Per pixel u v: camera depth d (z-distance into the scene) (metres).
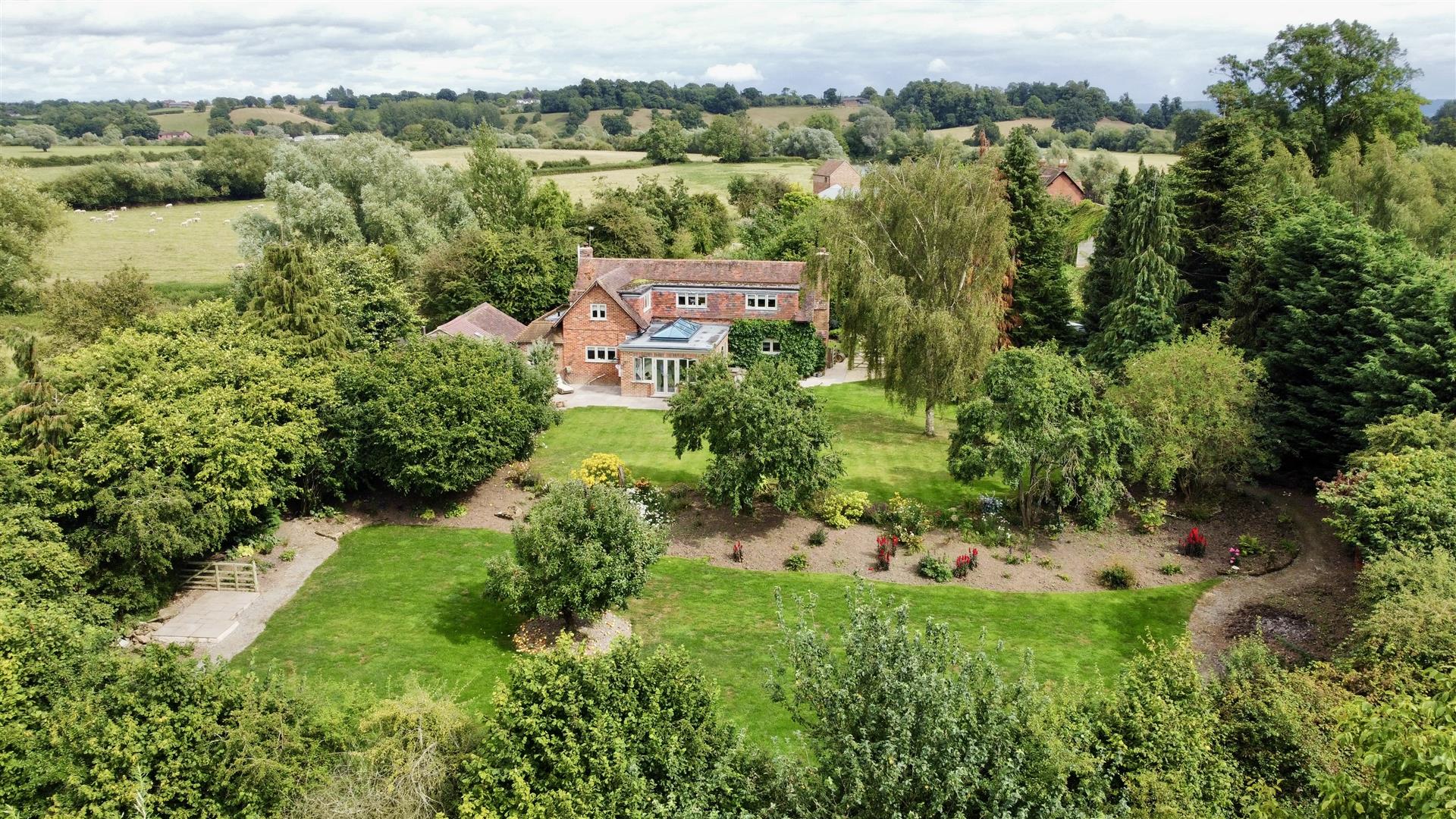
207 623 29.53
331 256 50.53
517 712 16.92
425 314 66.94
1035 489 36.31
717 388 35.69
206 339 38.03
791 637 16.77
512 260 67.56
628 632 29.36
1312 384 40.53
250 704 17.36
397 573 33.41
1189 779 16.14
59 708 17.45
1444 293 34.44
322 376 38.59
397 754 17.05
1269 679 19.11
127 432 29.75
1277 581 32.59
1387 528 27.08
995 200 44.69
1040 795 14.28
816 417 36.44
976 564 34.25
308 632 29.11
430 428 36.34
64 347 44.41
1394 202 53.19
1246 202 49.62
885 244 46.16
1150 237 46.38
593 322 57.94
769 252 79.94
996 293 46.06
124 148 156.12
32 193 62.94
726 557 35.03
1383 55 68.56
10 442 29.05
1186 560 34.62
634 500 35.59
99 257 90.38
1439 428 30.66
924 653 15.63
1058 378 35.78
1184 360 37.66
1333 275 39.94
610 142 198.75
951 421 51.38
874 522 37.59
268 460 33.09
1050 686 17.42
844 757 14.27
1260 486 41.12
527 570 27.45
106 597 28.58
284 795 16.44
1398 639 21.30
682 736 17.06
